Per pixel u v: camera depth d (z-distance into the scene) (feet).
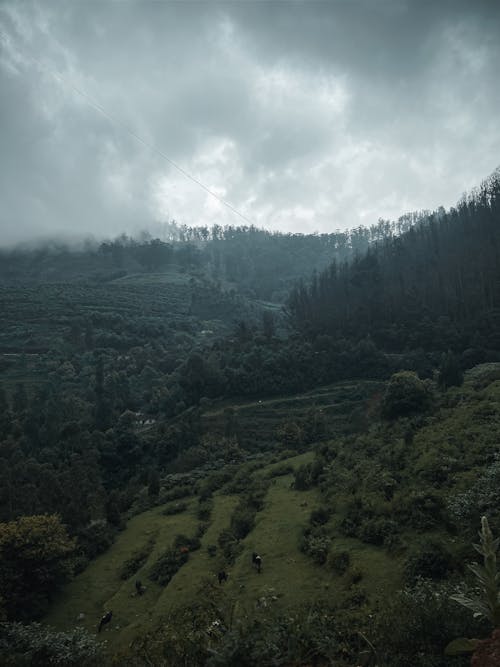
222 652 28.68
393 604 32.42
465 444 92.07
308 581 71.26
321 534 85.66
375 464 104.47
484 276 237.86
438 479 83.76
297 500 110.93
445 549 60.70
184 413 198.70
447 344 201.36
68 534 112.16
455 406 125.49
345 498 96.89
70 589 97.66
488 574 23.47
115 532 124.47
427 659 25.64
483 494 67.15
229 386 206.28
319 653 29.40
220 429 183.83
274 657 28.35
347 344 218.18
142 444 179.83
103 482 164.96
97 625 81.66
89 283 459.73
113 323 352.08
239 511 112.27
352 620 34.47
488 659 21.79
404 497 81.15
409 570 59.98
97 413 203.41
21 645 59.72
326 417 180.45
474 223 309.63
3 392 222.89
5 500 118.83
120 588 94.94
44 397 226.58
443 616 27.63
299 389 203.51
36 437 185.06
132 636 70.74
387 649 27.63
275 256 647.97
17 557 89.86
